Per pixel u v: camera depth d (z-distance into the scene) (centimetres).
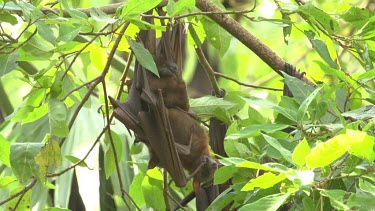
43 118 1484
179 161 1101
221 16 1166
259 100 952
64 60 1007
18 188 1065
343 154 819
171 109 1135
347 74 1044
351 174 896
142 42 1099
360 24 1120
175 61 1123
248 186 805
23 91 2000
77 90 1036
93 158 1403
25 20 1012
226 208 1091
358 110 963
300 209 910
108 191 1492
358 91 1085
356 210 832
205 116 1191
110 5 1141
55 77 993
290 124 962
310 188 804
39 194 1396
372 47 1118
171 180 1202
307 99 919
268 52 1195
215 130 1209
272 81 2194
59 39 915
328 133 945
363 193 912
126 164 1433
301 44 2219
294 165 852
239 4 2248
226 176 957
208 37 1187
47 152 967
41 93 1024
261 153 1023
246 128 916
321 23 1112
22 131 1471
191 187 1265
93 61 1223
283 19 1160
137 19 910
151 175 1158
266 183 802
